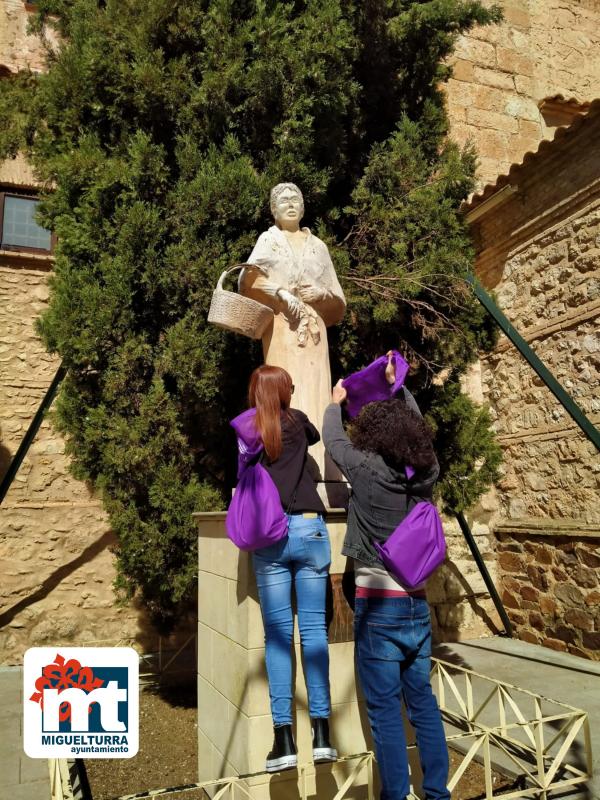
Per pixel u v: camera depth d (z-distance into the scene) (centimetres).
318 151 503
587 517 659
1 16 796
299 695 287
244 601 292
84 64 455
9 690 540
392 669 250
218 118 471
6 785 346
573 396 684
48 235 739
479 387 826
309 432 292
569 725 350
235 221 450
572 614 660
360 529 261
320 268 356
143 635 672
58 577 662
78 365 446
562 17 1086
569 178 691
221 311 330
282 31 455
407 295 493
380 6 527
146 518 461
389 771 242
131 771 378
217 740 320
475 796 337
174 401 459
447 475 536
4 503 659
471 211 793
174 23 469
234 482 486
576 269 683
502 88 1015
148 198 463
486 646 702
